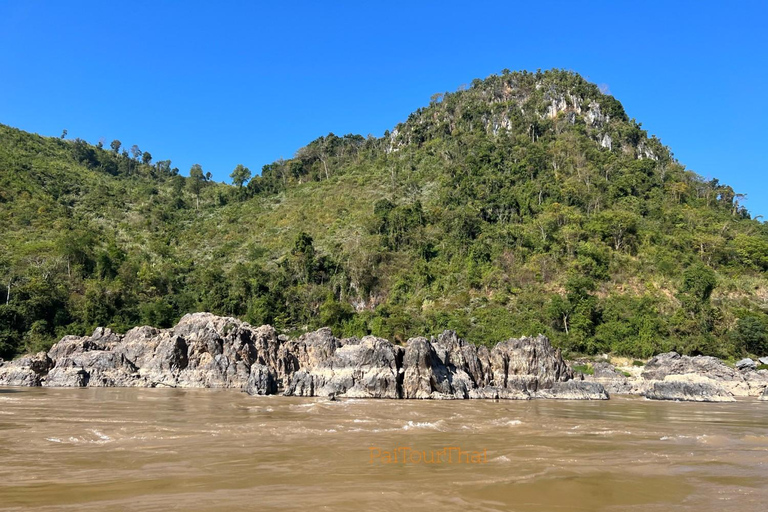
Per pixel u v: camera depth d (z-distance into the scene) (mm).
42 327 88500
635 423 39344
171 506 17656
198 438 29766
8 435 29922
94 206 164000
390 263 112062
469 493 19984
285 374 62688
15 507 17328
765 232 132125
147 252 134250
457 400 55375
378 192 161000
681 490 21094
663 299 95812
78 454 25391
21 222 133375
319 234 138500
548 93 188500
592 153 152875
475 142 165125
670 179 155000
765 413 46531
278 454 26000
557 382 62406
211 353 65125
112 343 71062
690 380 60344
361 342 59094
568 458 26438
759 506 19156
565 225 116750
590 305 88812
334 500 18641
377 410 43688
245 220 166625
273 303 100438
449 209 128750
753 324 85312
